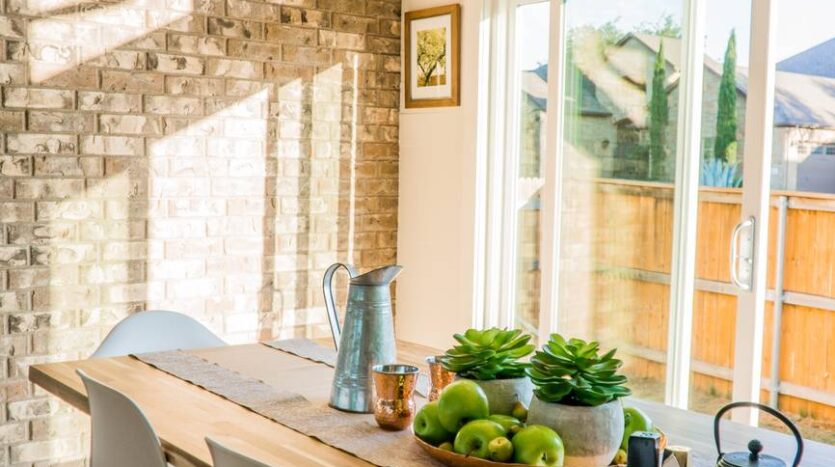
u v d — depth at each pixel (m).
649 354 3.67
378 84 4.55
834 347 3.12
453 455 1.65
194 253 4.02
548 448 1.59
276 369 2.53
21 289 3.60
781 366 3.28
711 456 1.85
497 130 4.28
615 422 1.66
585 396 1.65
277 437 1.90
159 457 1.86
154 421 2.00
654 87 3.62
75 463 3.78
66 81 3.65
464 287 4.34
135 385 2.32
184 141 3.96
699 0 3.44
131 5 3.78
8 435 3.60
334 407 2.13
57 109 3.63
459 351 1.84
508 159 4.29
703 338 3.47
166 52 3.88
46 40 3.59
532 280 4.21
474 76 4.25
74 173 3.69
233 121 4.09
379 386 1.95
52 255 3.66
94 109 3.72
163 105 3.89
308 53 4.30
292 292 4.34
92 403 2.08
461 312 4.36
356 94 4.48
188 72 3.95
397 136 4.66
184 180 3.97
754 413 3.29
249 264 4.19
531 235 4.20
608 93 3.80
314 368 2.55
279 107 4.23
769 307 3.31
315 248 4.39
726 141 3.37
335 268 2.23
